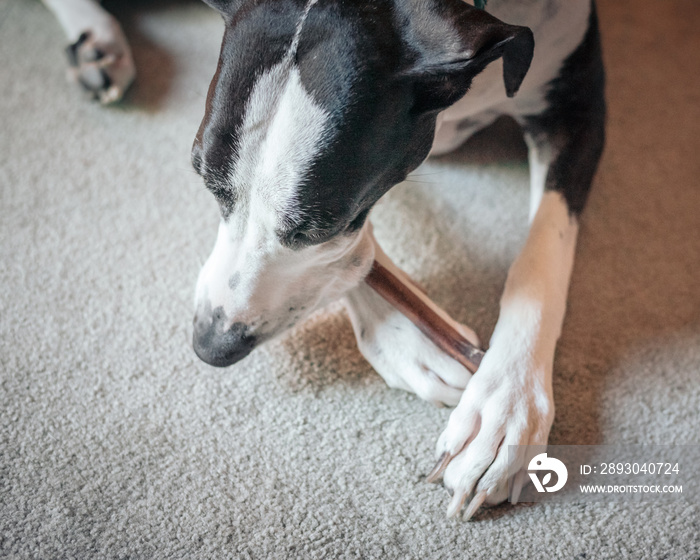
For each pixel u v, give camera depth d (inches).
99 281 53.1
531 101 51.3
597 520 41.1
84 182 59.7
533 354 42.3
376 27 34.5
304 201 35.4
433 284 52.7
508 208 57.7
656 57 69.5
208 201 58.2
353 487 42.6
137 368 48.3
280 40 34.8
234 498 42.1
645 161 61.0
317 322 50.8
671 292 52.5
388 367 45.3
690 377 47.9
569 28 47.1
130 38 72.1
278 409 46.3
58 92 66.9
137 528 40.8
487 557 39.6
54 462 43.6
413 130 37.4
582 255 54.5
